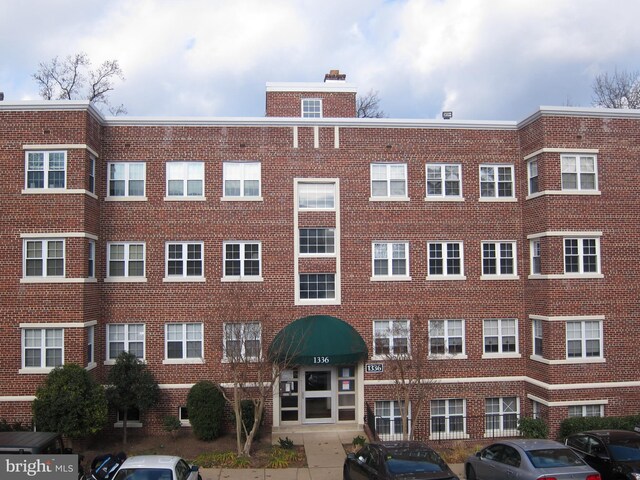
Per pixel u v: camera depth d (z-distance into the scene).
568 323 25.30
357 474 17.05
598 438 17.75
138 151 26.55
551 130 25.75
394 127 27.55
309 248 26.98
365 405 26.12
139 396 23.92
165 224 26.44
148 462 15.11
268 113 33.16
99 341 25.48
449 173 27.75
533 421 24.70
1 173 23.83
